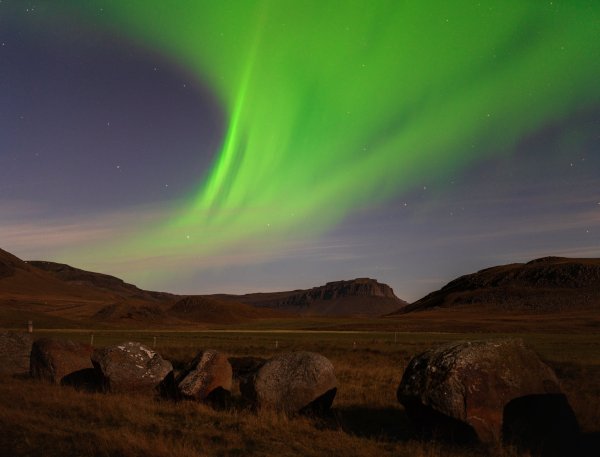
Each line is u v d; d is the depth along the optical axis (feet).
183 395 53.47
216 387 54.29
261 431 40.75
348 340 193.26
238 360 87.15
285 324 474.49
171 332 264.93
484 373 38.09
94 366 59.67
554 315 502.38
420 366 40.11
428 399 37.81
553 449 36.70
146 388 58.54
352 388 63.98
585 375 75.05
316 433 40.57
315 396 48.08
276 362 50.31
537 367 39.96
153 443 34.53
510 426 37.45
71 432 38.27
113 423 42.29
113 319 427.33
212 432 39.83
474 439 36.52
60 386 61.77
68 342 68.28
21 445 34.71
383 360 106.32
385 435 40.55
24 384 62.34
